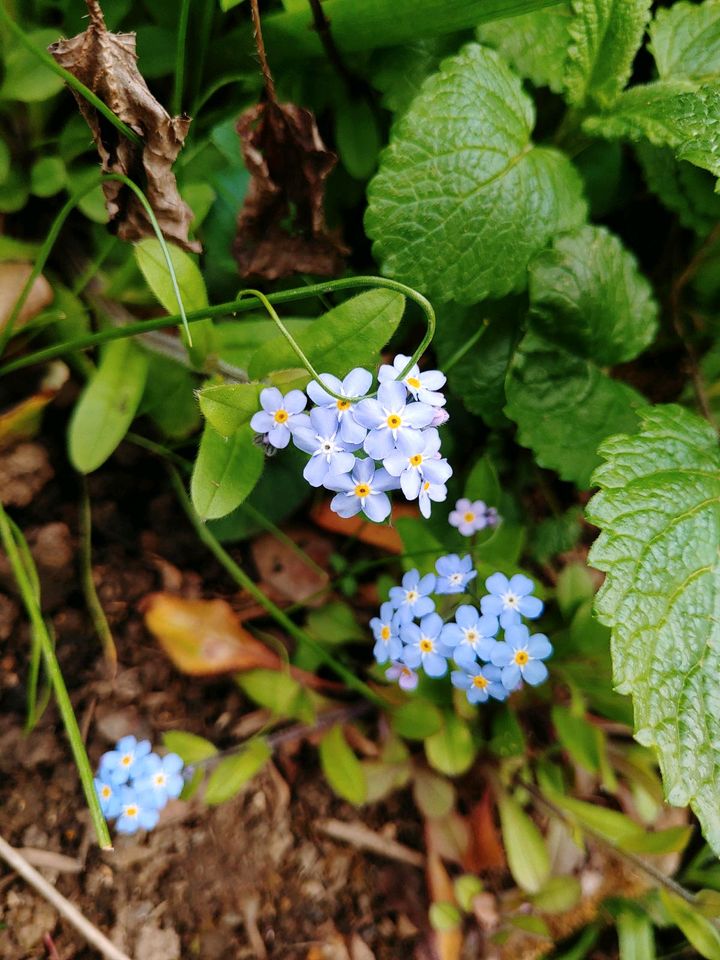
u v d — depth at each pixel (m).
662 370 0.13
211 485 0.08
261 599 0.10
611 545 0.08
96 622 0.10
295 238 0.10
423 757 0.10
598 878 0.10
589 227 0.10
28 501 0.10
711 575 0.09
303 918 0.10
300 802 0.10
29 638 0.10
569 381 0.11
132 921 0.09
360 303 0.08
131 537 0.11
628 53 0.10
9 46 0.09
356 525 0.11
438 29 0.10
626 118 0.10
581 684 0.10
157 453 0.11
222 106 0.11
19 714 0.10
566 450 0.11
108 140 0.08
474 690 0.09
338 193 0.11
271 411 0.07
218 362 0.09
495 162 0.10
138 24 0.10
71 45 0.08
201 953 0.09
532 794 0.10
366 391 0.07
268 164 0.10
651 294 0.11
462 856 0.10
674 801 0.08
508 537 0.11
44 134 0.10
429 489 0.07
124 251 0.10
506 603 0.09
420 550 0.11
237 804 0.10
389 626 0.09
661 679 0.08
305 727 0.10
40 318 0.09
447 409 0.12
